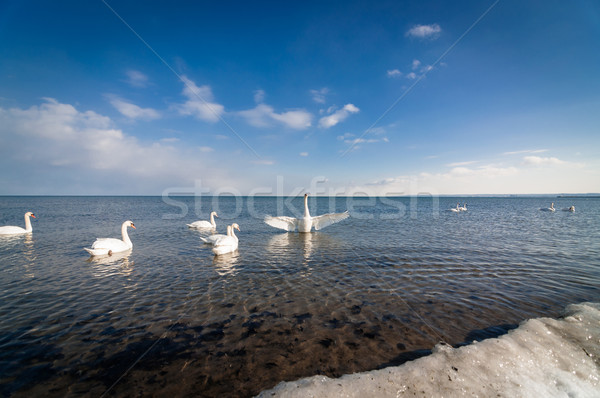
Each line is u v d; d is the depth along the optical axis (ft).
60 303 26.76
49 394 15.10
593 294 28.04
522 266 38.04
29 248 52.54
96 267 39.24
